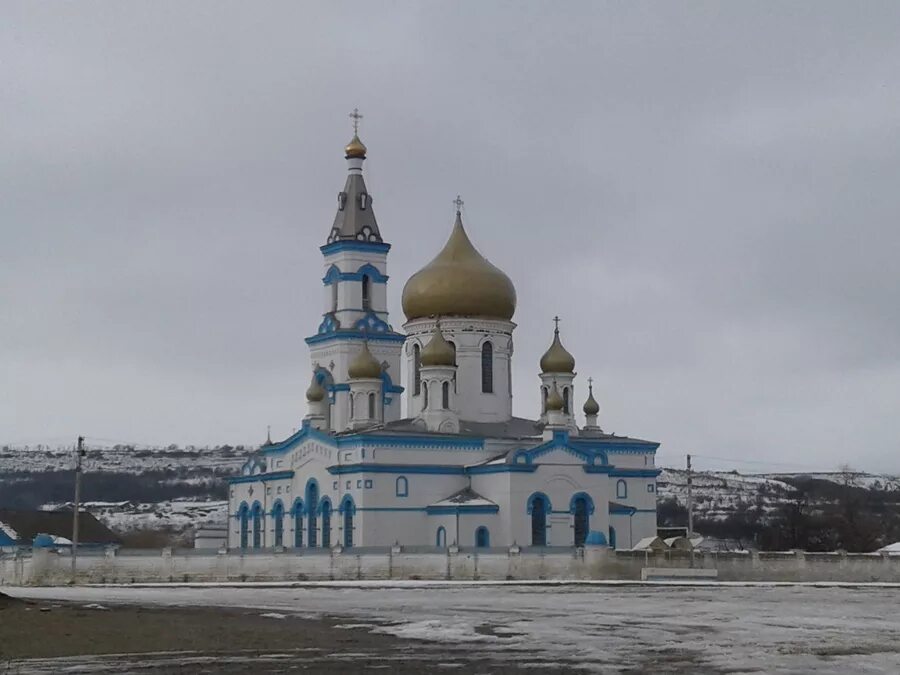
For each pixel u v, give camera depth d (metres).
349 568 114.81
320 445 137.38
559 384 142.75
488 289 142.25
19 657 53.62
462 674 48.28
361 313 152.38
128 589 105.94
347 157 156.88
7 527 161.38
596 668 49.75
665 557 114.12
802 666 50.34
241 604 82.81
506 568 112.69
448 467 132.62
